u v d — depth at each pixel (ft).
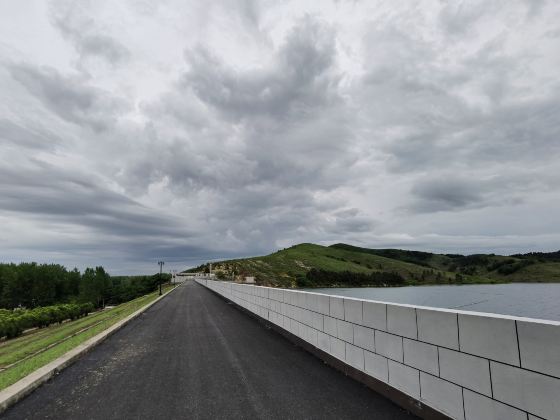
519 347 9.78
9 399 15.37
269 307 40.55
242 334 34.32
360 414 13.64
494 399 10.47
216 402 15.25
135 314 54.19
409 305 14.40
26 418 13.88
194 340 31.30
